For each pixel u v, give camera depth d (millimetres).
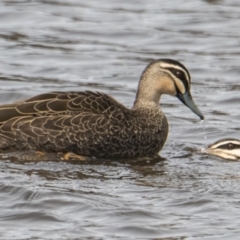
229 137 19375
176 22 29078
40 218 14234
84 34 27844
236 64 25344
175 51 26672
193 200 14938
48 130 16844
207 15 29750
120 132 17125
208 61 25641
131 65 25109
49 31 28031
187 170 16672
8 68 24484
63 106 17078
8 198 14945
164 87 18141
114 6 30812
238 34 28047
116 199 14953
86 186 15523
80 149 16969
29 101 17219
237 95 22547
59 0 31203
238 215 14391
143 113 17688
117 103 17609
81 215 14336
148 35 27844
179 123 20297
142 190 15398
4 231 13758
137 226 13922
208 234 13680
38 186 15375
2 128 16938
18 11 29578
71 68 24750
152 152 17641
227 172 16594
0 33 27688
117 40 27484
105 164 16875
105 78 24000
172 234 13680
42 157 16781
